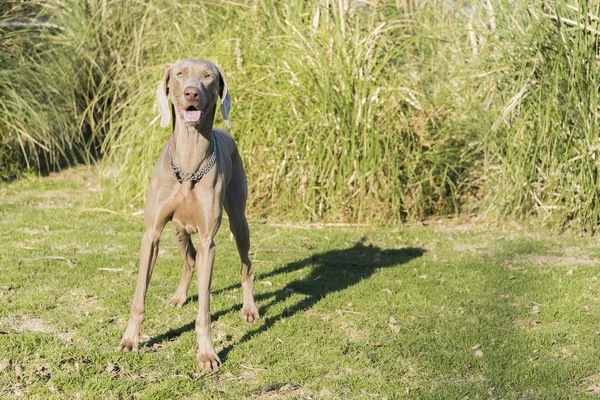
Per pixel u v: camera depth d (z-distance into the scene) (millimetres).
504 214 5078
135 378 3049
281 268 4184
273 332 3412
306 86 5117
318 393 3008
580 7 4871
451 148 5230
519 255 4512
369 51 5176
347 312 3648
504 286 3996
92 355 3150
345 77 5031
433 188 5238
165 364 3129
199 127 3119
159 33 6031
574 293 3922
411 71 5500
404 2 5797
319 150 4953
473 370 3182
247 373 3117
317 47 5219
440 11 5918
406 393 3006
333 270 4180
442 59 5590
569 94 4801
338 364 3189
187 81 3070
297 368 3141
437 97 5348
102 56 6730
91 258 4203
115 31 6762
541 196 5098
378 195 5023
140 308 3209
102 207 5301
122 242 4523
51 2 6668
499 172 5164
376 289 3920
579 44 4848
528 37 5066
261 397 2975
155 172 3193
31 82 6312
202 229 3193
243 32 5457
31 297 3652
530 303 3803
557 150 4906
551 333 3463
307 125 4992
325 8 5422
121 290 3773
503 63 5117
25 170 6402
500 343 3391
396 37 5656
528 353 3312
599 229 4938
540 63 4965
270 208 5113
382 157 5023
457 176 5375
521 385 3084
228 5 5660
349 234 4836
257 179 5082
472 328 3514
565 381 3113
